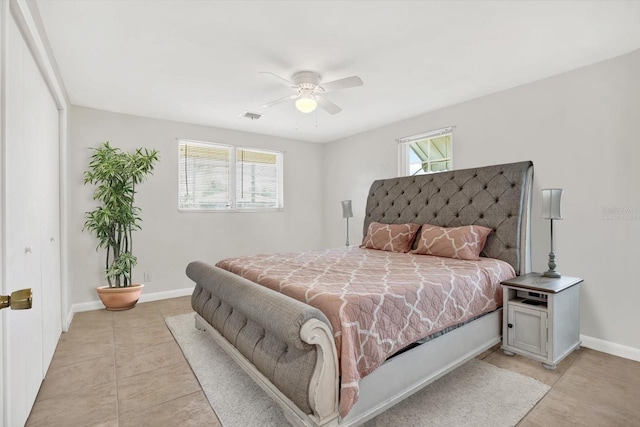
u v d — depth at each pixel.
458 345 2.12
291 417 1.55
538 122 3.00
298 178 5.44
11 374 1.45
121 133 3.92
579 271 2.74
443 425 1.65
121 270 3.52
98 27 2.12
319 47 2.40
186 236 4.38
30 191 1.90
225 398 1.92
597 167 2.65
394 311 1.73
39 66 2.16
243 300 1.88
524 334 2.36
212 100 3.51
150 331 3.02
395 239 3.48
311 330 1.39
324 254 3.24
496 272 2.52
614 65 2.56
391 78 2.97
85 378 2.17
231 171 4.77
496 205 3.01
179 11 1.96
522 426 1.66
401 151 4.34
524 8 1.94
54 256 2.66
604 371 2.24
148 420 1.74
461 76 2.92
